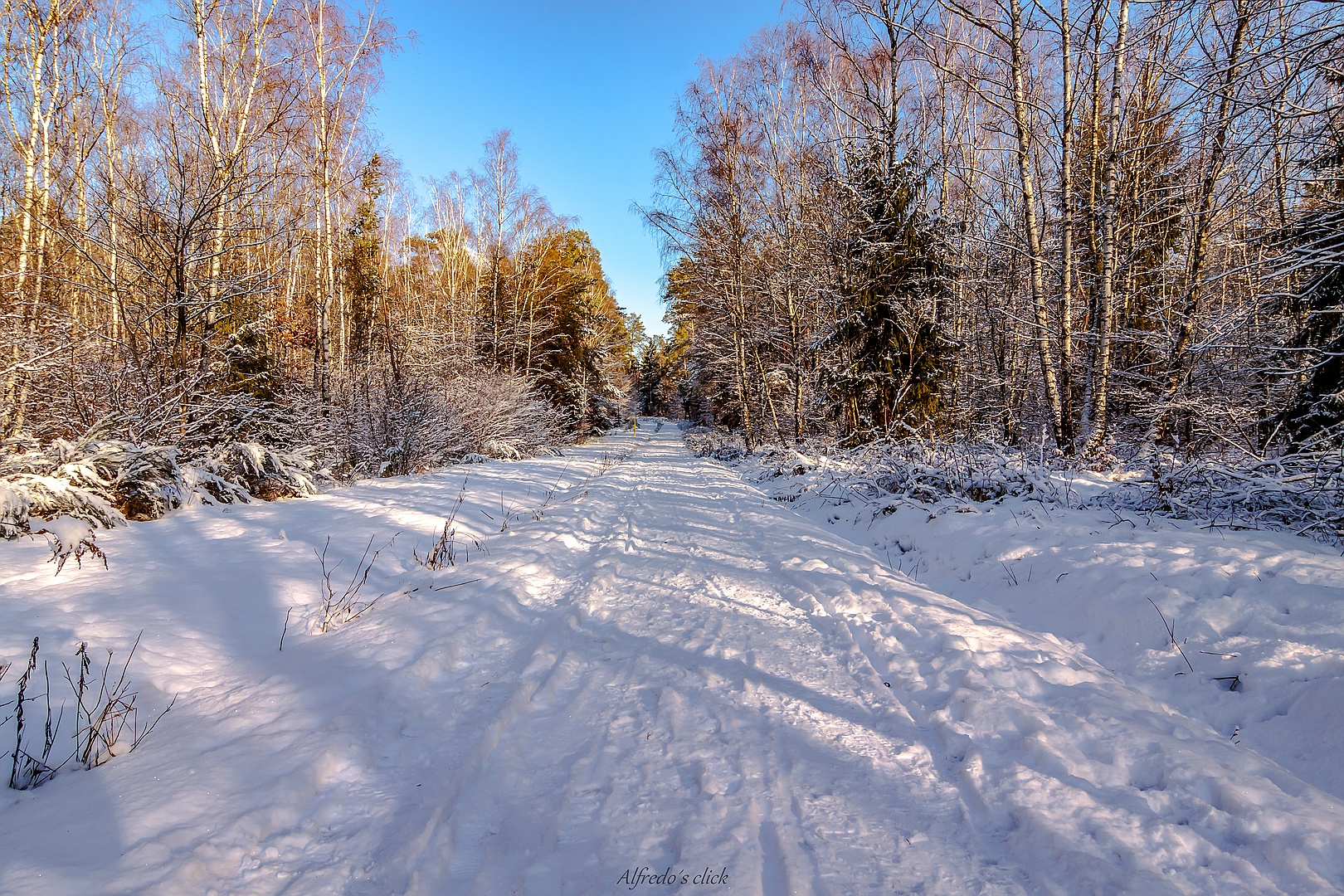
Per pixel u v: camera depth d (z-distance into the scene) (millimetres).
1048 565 5383
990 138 19703
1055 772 2559
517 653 4113
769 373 21625
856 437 13797
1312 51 5750
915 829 2266
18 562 5176
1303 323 7527
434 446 15258
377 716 3107
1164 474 6578
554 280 33531
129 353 8938
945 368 13594
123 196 9008
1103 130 11695
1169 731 2916
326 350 15625
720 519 9133
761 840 2180
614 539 7559
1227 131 8211
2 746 2666
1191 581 4352
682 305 25922
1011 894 1926
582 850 2141
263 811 2297
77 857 2020
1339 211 6348
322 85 15938
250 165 13984
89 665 3400
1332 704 2930
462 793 2529
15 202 10414
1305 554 4473
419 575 5879
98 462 7117
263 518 7770
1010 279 15148
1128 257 12422
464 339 25125
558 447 25625
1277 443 7992
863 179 14133
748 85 19969
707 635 4316
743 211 20656
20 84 11711
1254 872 1999
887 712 3197
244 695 3303
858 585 5352
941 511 7695
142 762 2645
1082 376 14727
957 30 17062
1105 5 10359
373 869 2092
